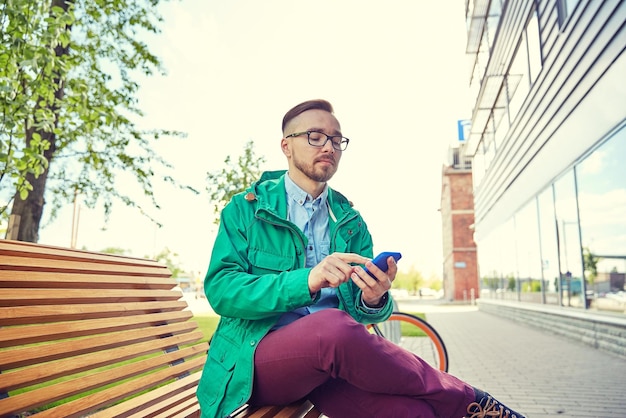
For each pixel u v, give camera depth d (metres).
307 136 2.22
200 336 2.85
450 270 45.25
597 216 8.28
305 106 2.28
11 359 1.46
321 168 2.22
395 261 1.82
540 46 10.98
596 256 8.44
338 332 1.64
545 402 4.68
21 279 1.65
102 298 2.04
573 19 8.70
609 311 7.93
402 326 4.71
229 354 1.88
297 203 2.28
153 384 2.19
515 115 14.09
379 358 1.64
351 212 2.37
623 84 6.80
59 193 7.88
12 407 1.40
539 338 10.59
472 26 18.48
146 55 8.00
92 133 7.26
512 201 15.41
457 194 43.31
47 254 1.88
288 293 1.76
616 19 6.92
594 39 7.80
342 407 1.81
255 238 2.07
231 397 1.80
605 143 7.71
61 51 6.09
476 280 42.09
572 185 9.48
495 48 15.80
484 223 22.48
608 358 7.39
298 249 2.11
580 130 8.76
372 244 2.49
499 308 19.45
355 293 2.21
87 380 1.77
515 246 15.55
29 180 6.26
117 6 7.30
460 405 1.77
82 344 1.79
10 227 5.32
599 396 4.91
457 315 21.12
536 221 12.54
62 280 1.85
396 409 1.70
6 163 4.74
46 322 1.68
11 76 4.57
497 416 1.80
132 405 1.95
